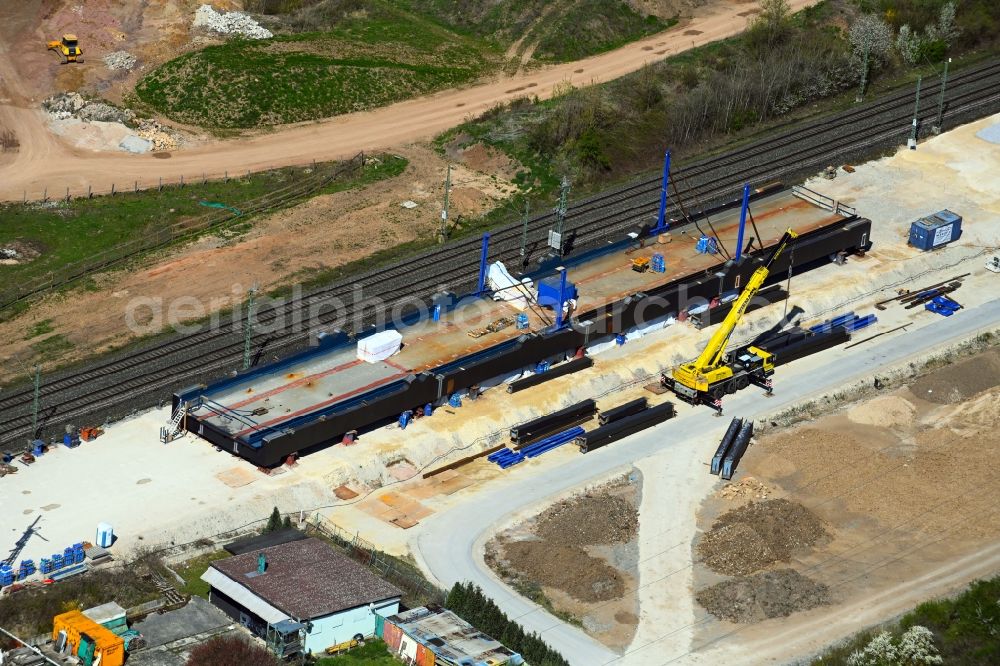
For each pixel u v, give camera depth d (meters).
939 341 127.06
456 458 108.19
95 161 148.38
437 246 137.62
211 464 103.44
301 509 100.62
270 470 103.25
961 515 104.81
